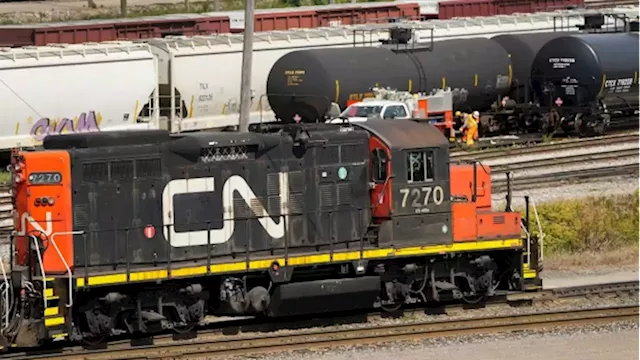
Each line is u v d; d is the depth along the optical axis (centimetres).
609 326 3675
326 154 3781
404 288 3831
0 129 6631
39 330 3322
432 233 3831
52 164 3406
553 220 5106
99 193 3481
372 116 6438
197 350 3350
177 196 3588
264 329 3666
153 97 7256
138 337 3541
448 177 3859
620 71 7344
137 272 3428
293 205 3747
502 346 3484
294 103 7062
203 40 7550
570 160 6431
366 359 3338
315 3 13412
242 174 3669
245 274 3628
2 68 6575
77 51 6925
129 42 7412
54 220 3412
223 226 3650
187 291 3534
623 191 5678
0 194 5881
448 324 3656
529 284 4050
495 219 3944
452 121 7325
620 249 4950
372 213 3850
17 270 3350
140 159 3534
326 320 3750
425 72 7369
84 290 3384
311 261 3656
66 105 6844
